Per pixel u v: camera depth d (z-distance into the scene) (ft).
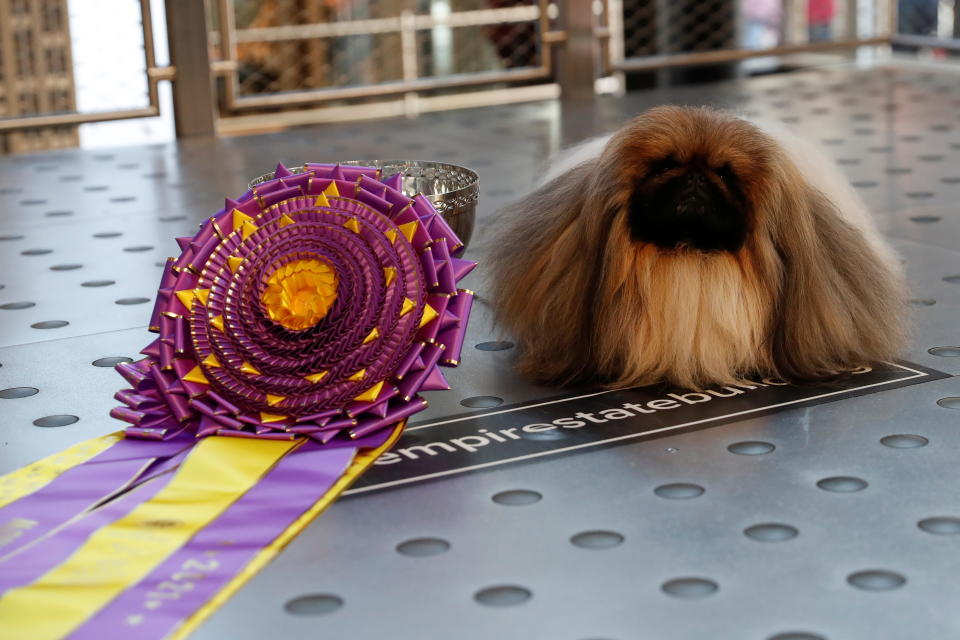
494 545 5.86
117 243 12.26
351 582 5.55
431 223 7.63
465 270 7.59
